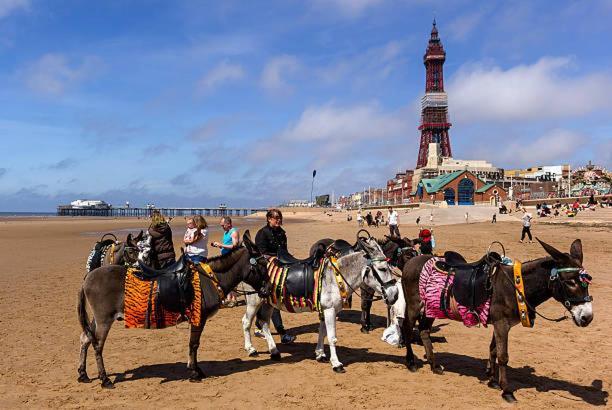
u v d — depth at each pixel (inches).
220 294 334.6
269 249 405.4
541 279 285.0
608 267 825.5
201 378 324.8
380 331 459.8
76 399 290.8
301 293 349.4
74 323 483.5
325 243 436.8
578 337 427.8
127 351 391.9
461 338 431.2
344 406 280.4
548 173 6314.0
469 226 2222.0
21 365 354.0
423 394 298.5
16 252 1214.9
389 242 429.1
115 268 322.0
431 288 323.3
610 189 3627.0
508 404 283.3
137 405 282.0
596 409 276.7
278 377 329.4
